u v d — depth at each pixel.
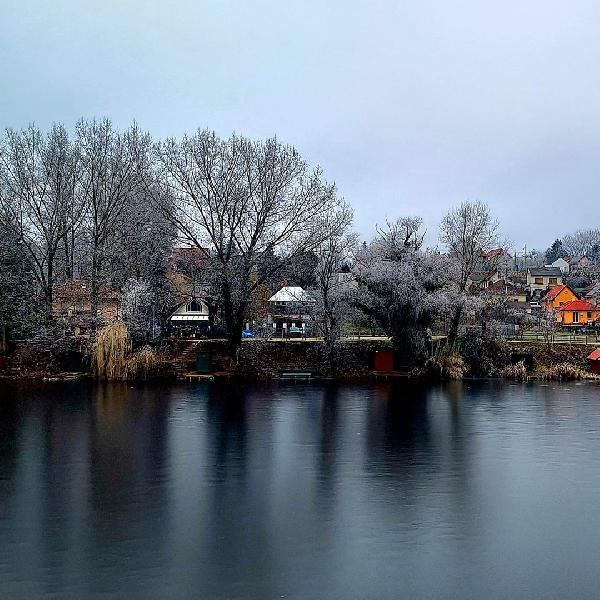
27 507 26.73
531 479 31.30
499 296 77.56
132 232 66.06
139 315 63.56
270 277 65.50
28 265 64.38
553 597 19.67
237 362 64.81
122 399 51.59
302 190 74.50
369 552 22.64
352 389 58.81
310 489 29.39
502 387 60.94
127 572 20.89
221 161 64.25
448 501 27.98
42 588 19.78
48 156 65.81
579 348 72.31
